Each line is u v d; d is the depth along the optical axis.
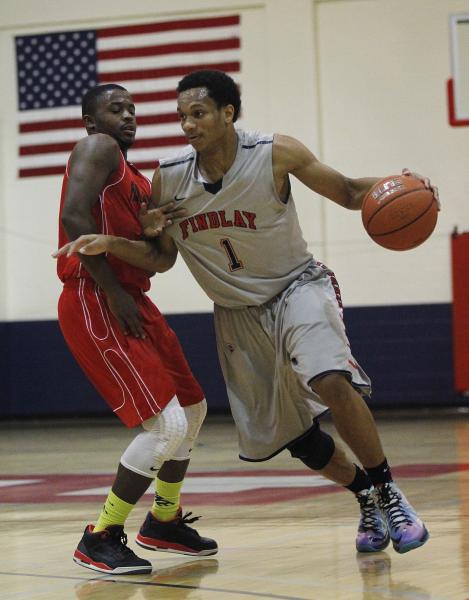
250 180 6.03
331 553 6.18
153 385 5.85
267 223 6.10
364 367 20.47
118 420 21.56
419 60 20.47
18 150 22.19
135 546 6.79
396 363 20.34
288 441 6.38
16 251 22.19
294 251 6.25
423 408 20.39
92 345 5.93
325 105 20.89
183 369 6.35
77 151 5.93
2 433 19.59
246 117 21.23
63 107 21.98
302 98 20.95
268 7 21.03
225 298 6.32
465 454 12.98
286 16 20.95
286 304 6.14
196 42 21.36
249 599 4.93
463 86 20.27
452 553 6.04
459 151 20.31
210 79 5.93
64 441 17.45
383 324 20.41
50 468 13.09
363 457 5.91
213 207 6.08
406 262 20.45
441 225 20.36
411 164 20.55
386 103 20.64
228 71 21.25
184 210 6.16
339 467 6.34
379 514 6.25
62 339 21.73
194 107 5.89
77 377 21.72
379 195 6.14
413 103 20.52
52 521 8.08
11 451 15.89
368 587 5.13
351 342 20.53
